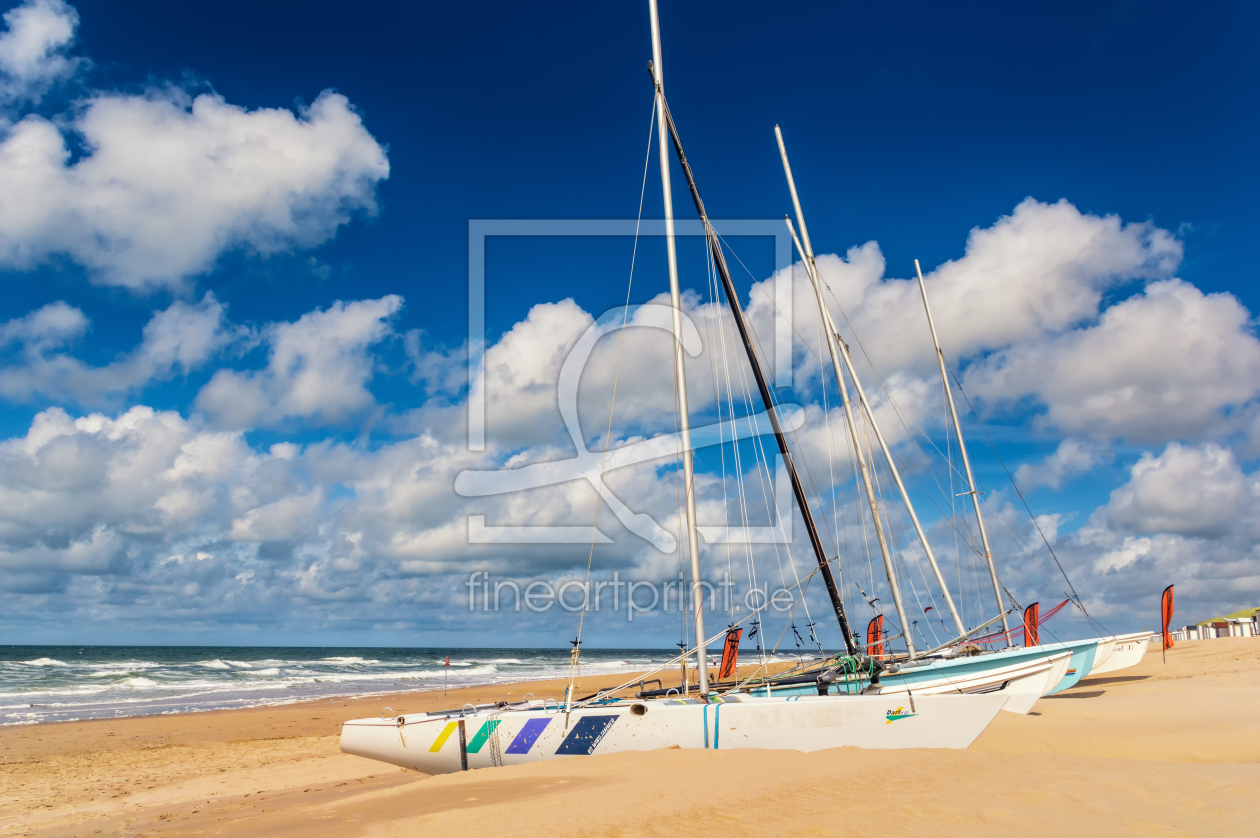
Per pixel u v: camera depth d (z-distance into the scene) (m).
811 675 12.31
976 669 13.82
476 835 5.66
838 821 5.14
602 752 9.66
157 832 8.33
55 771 14.53
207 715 25.00
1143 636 17.09
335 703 29.84
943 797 5.71
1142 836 4.58
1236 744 9.25
